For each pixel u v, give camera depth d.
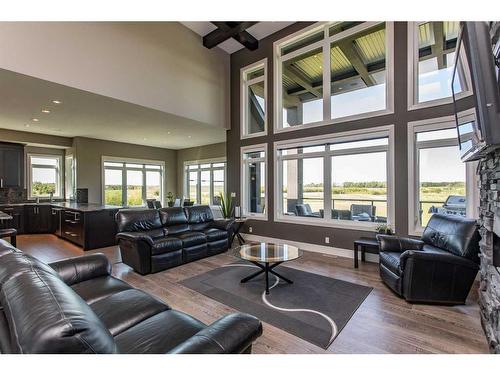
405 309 2.62
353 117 4.63
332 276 3.60
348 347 2.00
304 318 2.45
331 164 4.99
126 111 5.12
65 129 6.77
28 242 5.74
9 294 1.08
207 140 8.57
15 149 7.13
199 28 5.64
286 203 5.70
